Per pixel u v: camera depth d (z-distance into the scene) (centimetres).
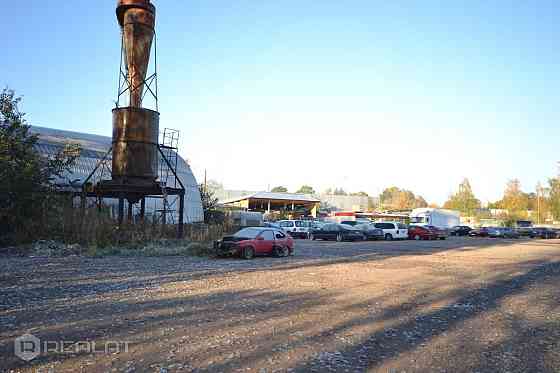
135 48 2500
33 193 2120
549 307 1052
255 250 1992
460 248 3047
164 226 2505
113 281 1212
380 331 775
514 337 767
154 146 2520
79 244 2058
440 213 5528
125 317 809
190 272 1443
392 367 594
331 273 1516
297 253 2325
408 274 1557
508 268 1870
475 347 701
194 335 706
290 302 995
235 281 1279
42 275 1284
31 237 2069
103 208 2567
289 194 7544
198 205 4459
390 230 4025
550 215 8119
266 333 731
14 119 2209
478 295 1188
